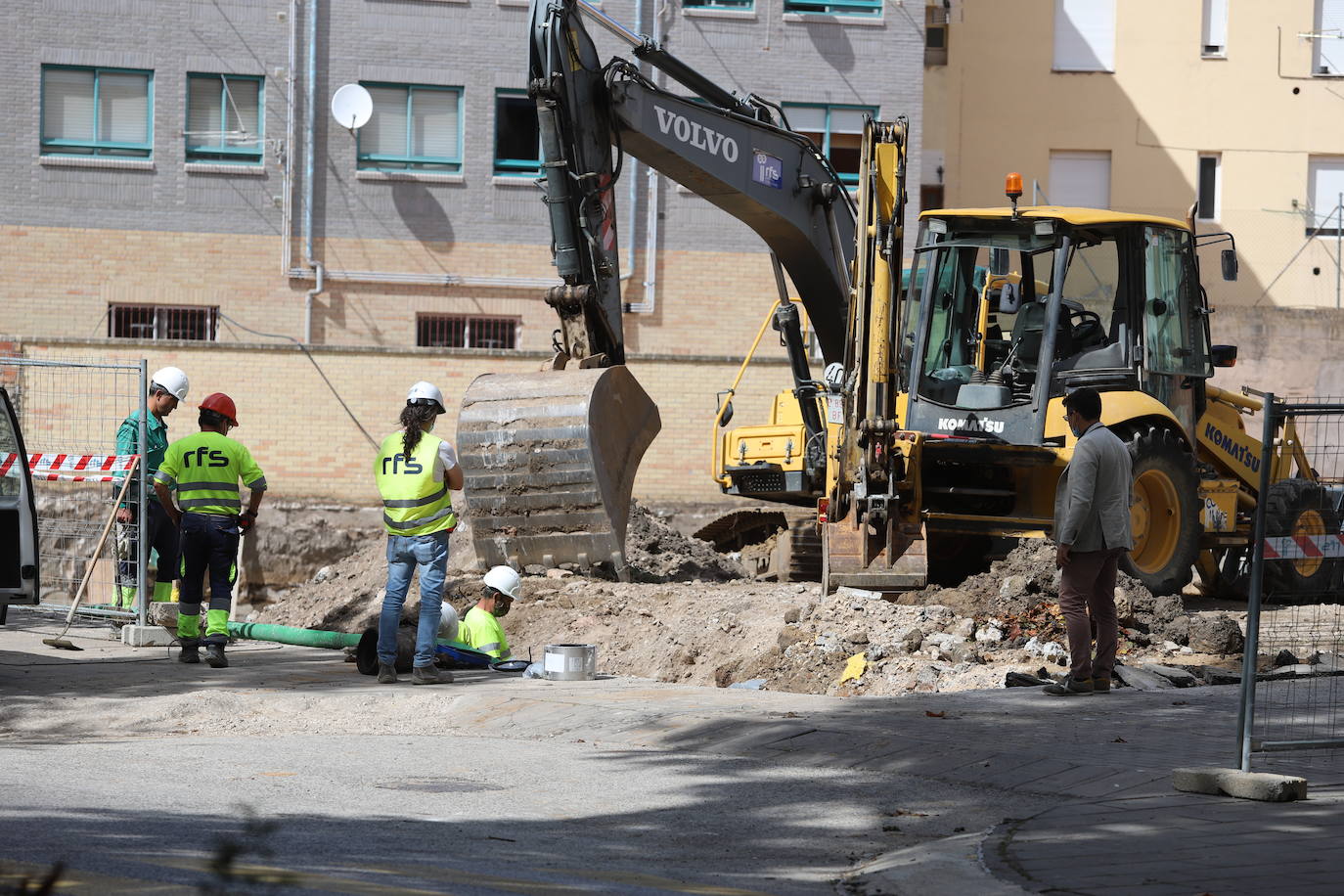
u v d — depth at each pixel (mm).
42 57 41031
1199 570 24859
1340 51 47375
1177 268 22656
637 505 29578
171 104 41531
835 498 21281
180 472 18094
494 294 42531
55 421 33844
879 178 21266
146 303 41312
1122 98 47188
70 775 10969
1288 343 42531
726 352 42750
